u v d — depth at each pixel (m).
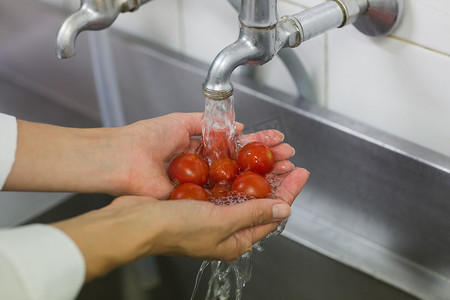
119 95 1.00
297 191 0.73
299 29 0.67
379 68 0.77
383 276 0.78
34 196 0.93
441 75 0.73
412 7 0.72
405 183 0.77
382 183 0.79
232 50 0.63
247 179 0.70
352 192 0.82
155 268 0.86
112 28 0.98
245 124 0.88
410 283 0.78
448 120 0.74
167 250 0.66
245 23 0.63
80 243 0.60
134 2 0.67
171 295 0.85
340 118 0.81
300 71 0.81
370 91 0.79
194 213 0.65
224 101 0.69
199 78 0.90
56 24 0.99
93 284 0.84
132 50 0.95
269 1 0.62
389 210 0.80
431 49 0.73
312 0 0.79
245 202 0.67
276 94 0.85
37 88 1.09
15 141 0.70
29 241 0.58
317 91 0.83
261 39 0.63
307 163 0.84
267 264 0.84
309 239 0.83
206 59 0.91
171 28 0.93
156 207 0.64
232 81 0.87
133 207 0.64
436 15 0.71
